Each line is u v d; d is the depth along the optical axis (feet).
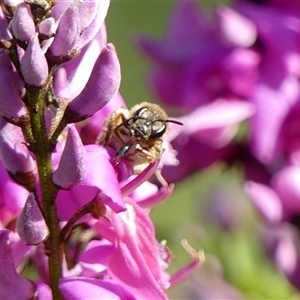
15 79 0.33
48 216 0.34
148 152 0.37
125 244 0.35
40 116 0.33
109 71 0.34
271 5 0.51
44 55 0.33
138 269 0.35
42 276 0.35
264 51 0.50
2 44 0.33
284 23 0.50
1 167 0.35
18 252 0.35
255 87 0.50
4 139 0.34
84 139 0.37
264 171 0.50
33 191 0.34
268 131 0.49
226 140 0.50
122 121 0.37
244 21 0.51
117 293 0.34
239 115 0.49
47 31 0.33
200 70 0.50
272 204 0.50
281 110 0.49
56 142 0.33
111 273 0.35
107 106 0.37
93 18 0.34
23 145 0.34
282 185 0.50
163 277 0.35
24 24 0.32
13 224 0.35
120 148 0.36
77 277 0.34
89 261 0.35
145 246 0.35
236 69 0.50
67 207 0.35
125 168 0.36
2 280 0.34
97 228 0.35
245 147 0.51
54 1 0.33
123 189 0.35
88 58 0.35
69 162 0.33
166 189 0.36
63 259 0.34
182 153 0.50
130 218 0.35
